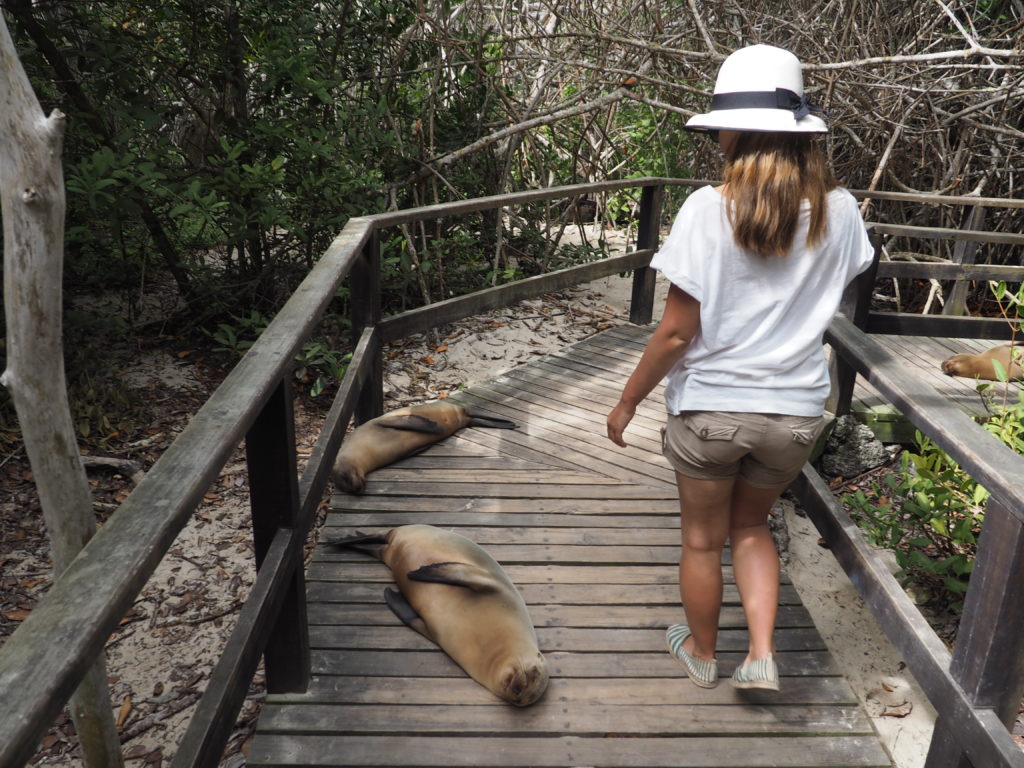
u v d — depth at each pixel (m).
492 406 4.94
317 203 6.41
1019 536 1.78
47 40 5.72
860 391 5.30
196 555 4.34
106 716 2.35
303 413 5.93
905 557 3.93
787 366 2.05
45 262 2.05
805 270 1.98
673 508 3.75
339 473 3.78
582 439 4.48
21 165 1.97
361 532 3.50
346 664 2.71
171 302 7.49
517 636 2.62
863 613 3.99
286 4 6.25
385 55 7.44
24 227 2.01
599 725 2.49
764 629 2.37
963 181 7.59
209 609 3.94
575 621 2.95
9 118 1.92
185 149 7.29
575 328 7.53
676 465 2.26
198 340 6.86
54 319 2.11
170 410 5.78
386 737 2.44
